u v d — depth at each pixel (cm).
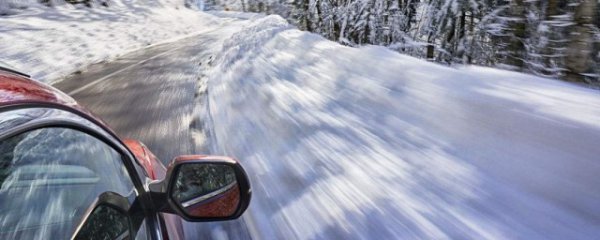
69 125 119
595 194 251
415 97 504
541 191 274
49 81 838
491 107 397
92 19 2038
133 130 509
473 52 1272
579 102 371
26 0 2008
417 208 289
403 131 433
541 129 329
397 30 1575
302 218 291
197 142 462
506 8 1075
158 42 1720
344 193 322
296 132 478
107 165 135
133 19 2342
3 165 90
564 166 283
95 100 673
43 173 104
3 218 88
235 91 709
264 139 460
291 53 1030
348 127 476
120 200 129
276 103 607
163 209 139
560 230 238
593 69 811
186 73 927
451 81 512
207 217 141
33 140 101
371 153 395
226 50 1291
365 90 591
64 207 105
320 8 2073
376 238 261
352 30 1712
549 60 945
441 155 363
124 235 120
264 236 271
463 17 1282
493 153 335
